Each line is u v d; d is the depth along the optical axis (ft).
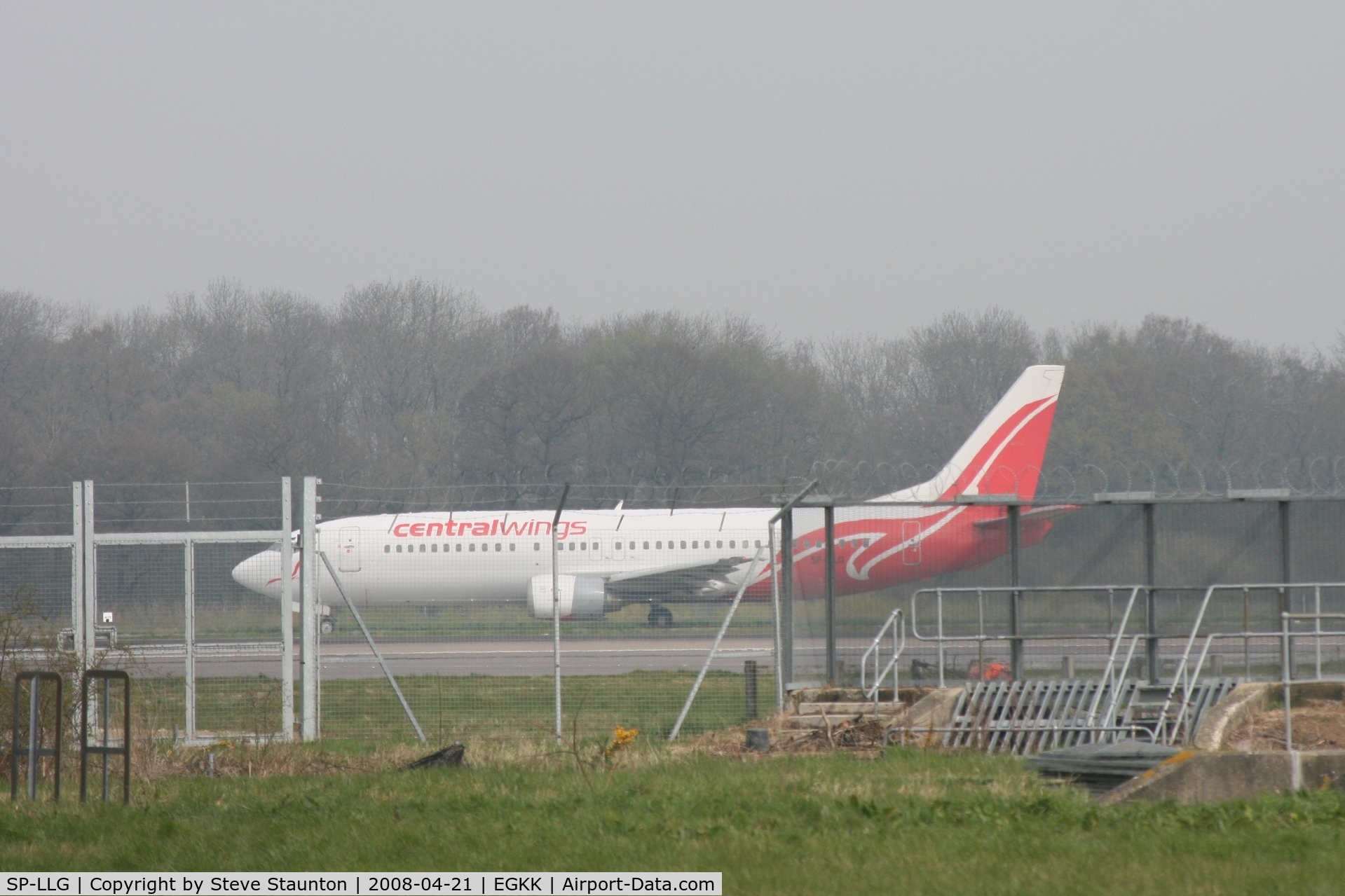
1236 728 198.39
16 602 204.03
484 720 246.88
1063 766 166.91
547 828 142.20
